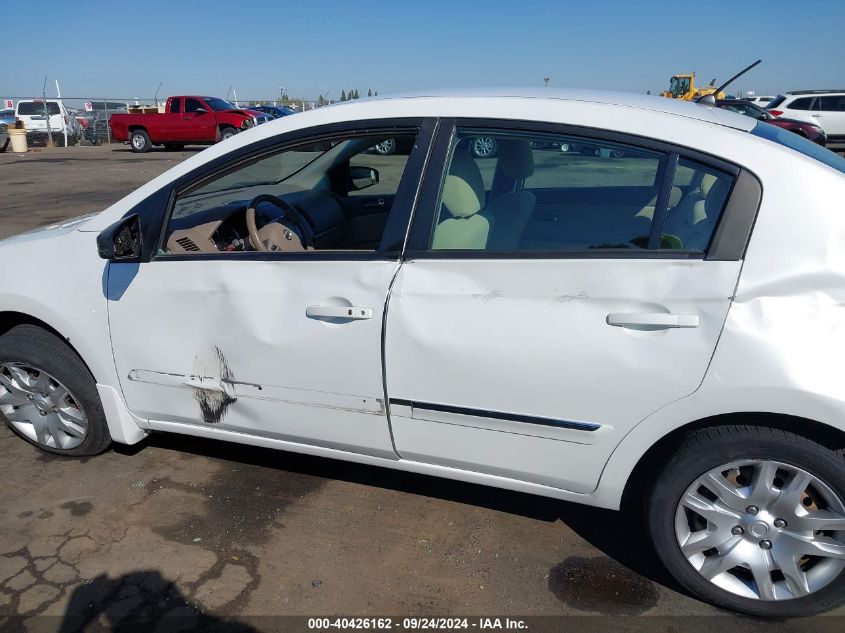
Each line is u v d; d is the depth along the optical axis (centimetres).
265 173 319
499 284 221
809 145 225
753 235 199
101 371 289
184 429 290
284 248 290
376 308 232
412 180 235
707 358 201
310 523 278
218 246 295
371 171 327
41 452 332
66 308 283
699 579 228
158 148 2530
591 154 224
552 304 215
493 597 238
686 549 227
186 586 243
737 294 198
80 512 285
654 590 241
